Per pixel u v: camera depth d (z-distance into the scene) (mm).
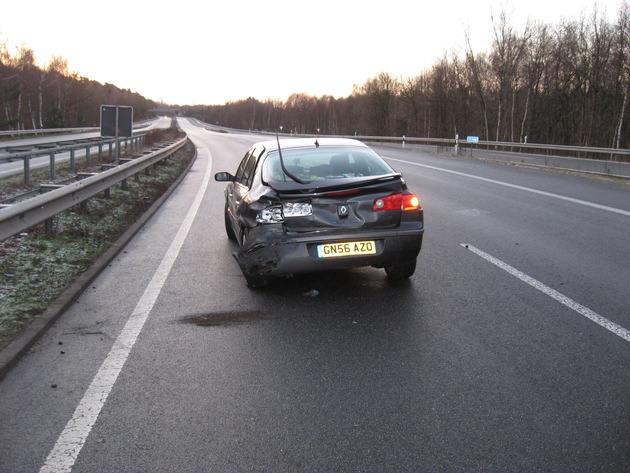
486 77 56719
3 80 68188
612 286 5316
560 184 13844
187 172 19375
